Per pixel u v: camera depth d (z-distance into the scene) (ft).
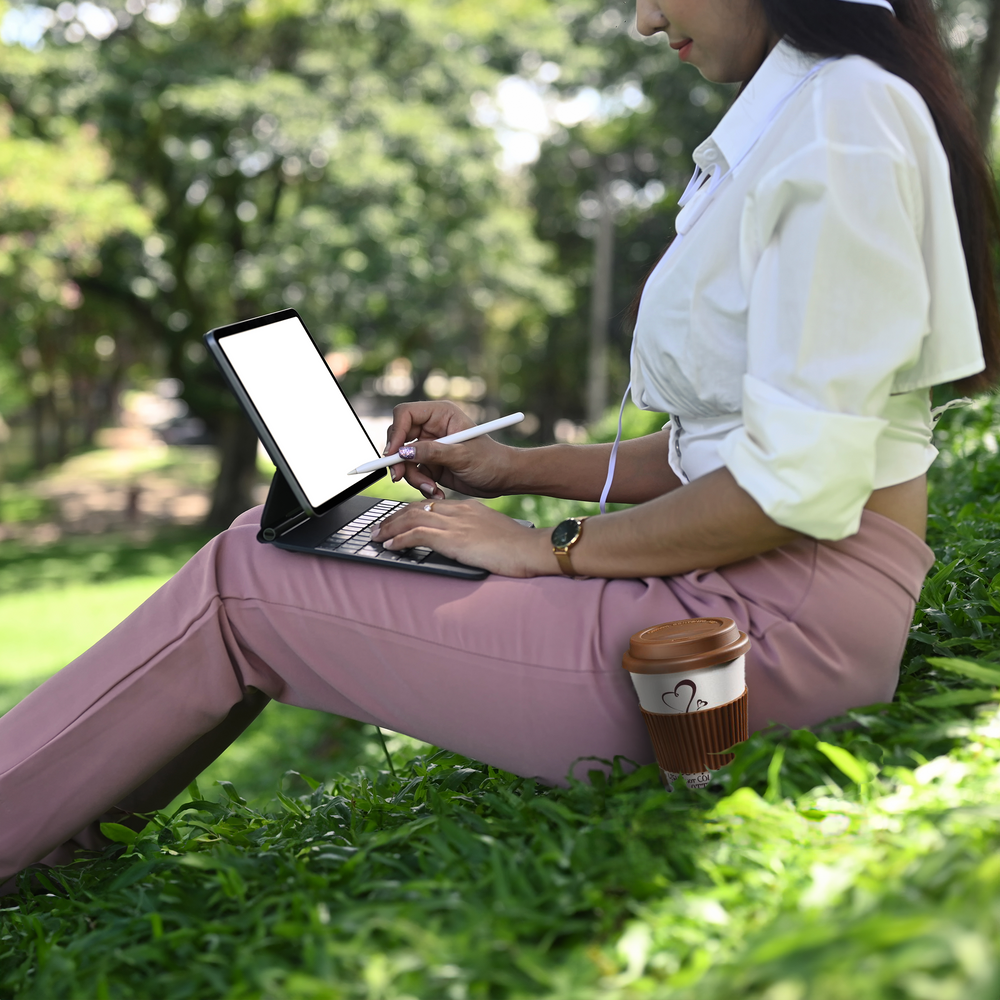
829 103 4.67
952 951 2.70
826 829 4.17
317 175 59.41
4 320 53.78
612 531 5.07
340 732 19.65
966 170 4.88
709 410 5.26
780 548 5.00
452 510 5.44
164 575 57.11
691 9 5.27
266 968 3.86
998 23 22.04
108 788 5.39
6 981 4.71
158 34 56.59
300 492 5.52
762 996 2.96
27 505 92.17
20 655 39.09
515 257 63.67
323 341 59.00
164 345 65.87
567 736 5.10
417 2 56.90
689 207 5.34
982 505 9.80
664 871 4.09
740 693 4.72
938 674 5.64
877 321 4.50
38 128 50.90
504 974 3.46
